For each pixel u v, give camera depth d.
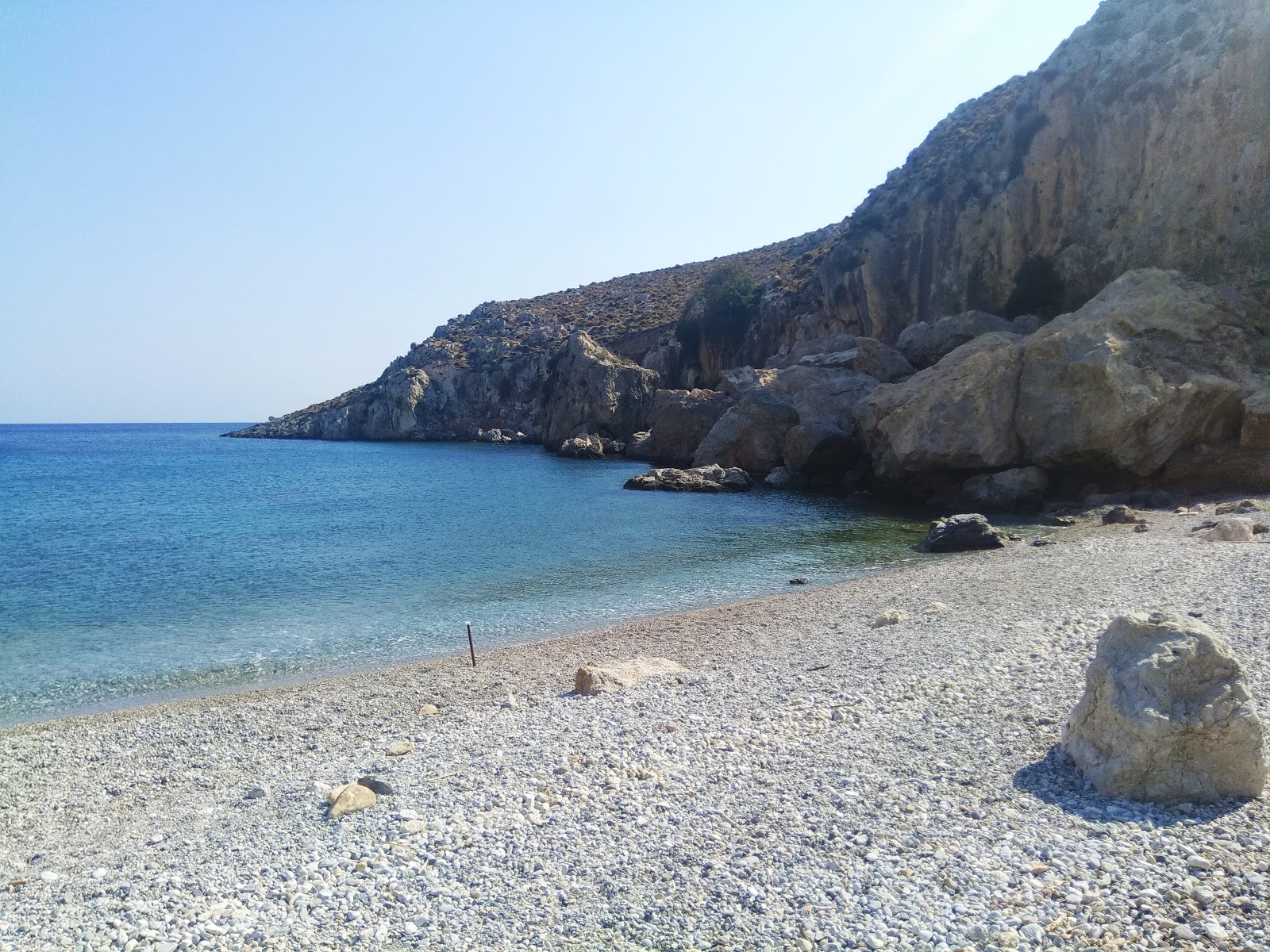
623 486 50.69
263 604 22.55
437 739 11.27
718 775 8.88
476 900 6.91
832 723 10.08
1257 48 37.53
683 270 138.25
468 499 46.94
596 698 12.34
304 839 8.41
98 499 52.03
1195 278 38.16
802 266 79.38
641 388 84.75
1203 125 39.19
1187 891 5.96
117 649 18.58
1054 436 34.03
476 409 118.06
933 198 55.19
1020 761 8.41
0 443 152.75
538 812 8.39
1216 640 7.72
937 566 23.39
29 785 11.47
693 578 24.30
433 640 18.75
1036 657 11.80
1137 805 7.25
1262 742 7.26
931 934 5.82
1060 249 46.59
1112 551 21.05
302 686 15.50
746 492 46.22
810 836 7.36
